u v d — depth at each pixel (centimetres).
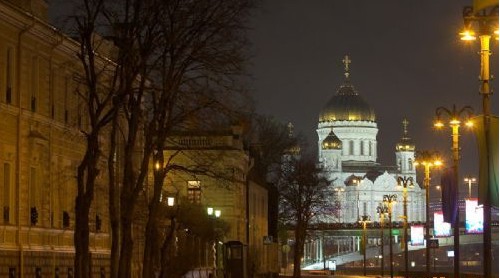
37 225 6034
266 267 13662
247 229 11781
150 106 6756
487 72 4741
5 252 5544
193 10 5259
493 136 4531
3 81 5572
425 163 9625
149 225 5653
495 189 4481
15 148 5744
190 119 5738
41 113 6106
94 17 4884
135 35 5153
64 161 6494
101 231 7162
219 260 10488
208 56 5388
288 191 15100
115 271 5178
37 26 5909
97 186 6825
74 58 6531
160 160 5622
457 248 7375
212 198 10819
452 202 7156
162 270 6209
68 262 6506
